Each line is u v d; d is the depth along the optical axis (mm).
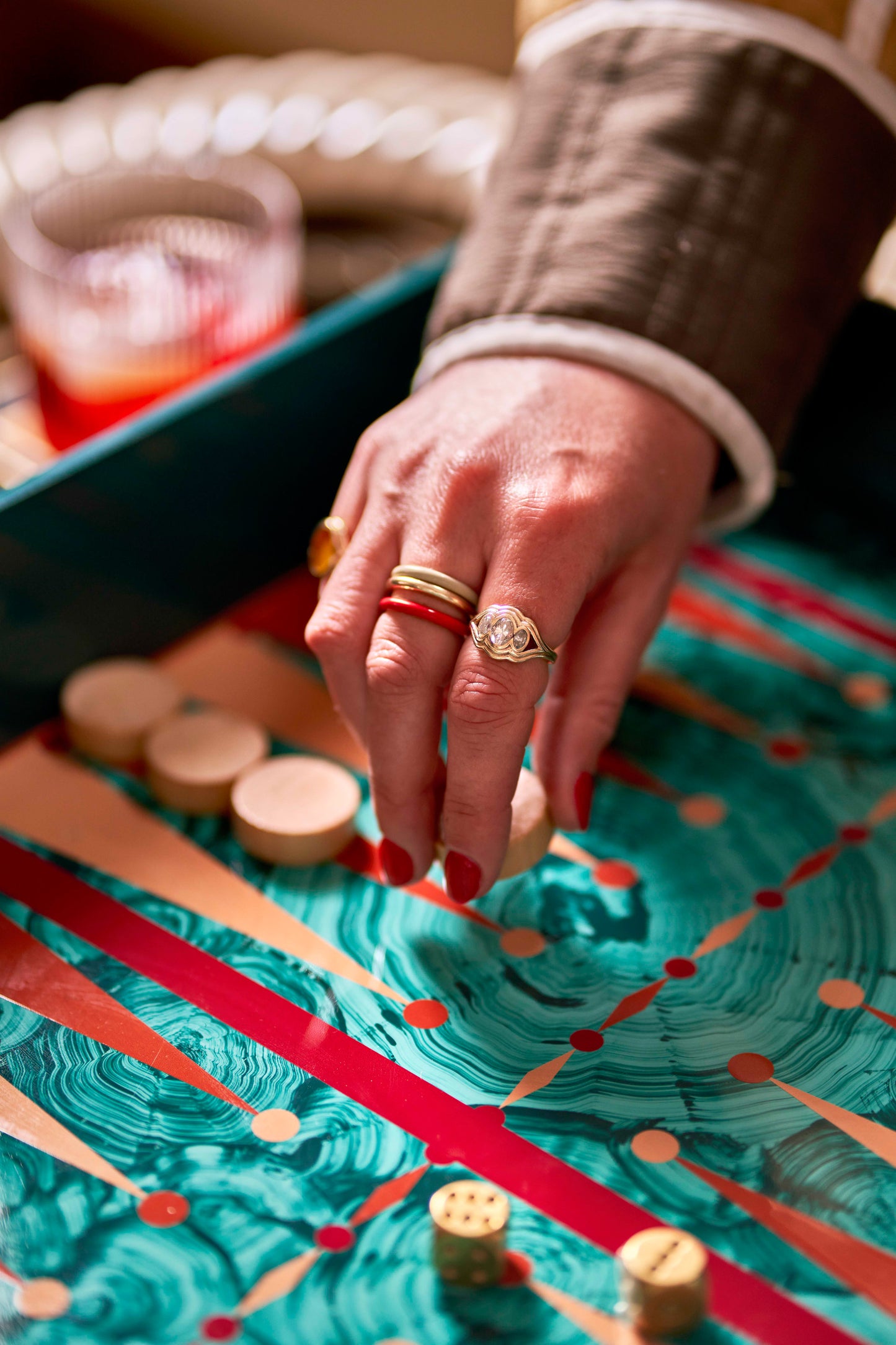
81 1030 580
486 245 724
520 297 691
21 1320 458
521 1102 549
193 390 793
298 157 1179
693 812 711
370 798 724
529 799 649
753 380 682
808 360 724
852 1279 477
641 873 674
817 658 825
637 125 703
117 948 625
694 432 680
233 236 1029
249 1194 506
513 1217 500
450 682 581
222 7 1569
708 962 621
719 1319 463
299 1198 505
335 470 932
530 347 675
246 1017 589
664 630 847
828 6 703
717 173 695
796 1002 599
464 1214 486
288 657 839
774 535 926
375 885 667
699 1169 519
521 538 576
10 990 599
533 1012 595
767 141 700
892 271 1008
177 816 712
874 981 610
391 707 574
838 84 709
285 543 910
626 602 626
